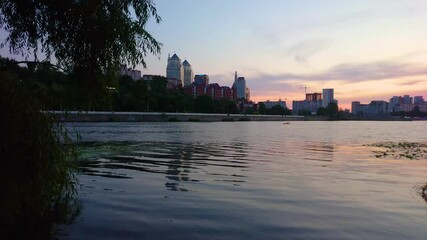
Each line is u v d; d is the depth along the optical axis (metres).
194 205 11.62
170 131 74.81
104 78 9.48
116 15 8.96
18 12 8.64
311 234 8.98
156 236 8.62
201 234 8.83
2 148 7.21
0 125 7.14
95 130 73.25
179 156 27.06
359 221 10.16
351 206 11.86
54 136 8.29
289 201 12.43
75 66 9.02
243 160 24.92
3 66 8.66
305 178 17.41
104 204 11.48
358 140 52.06
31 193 7.80
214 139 50.28
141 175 17.52
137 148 33.38
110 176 17.00
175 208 11.20
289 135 64.81
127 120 148.50
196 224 9.61
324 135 66.69
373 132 84.69
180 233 8.87
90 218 9.88
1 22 8.95
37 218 9.47
